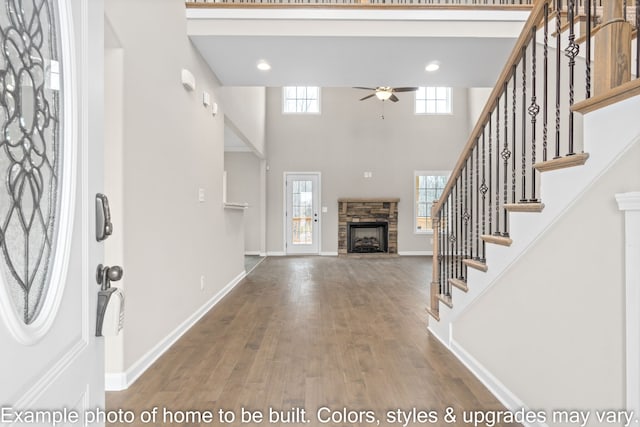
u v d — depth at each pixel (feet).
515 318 6.36
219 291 14.75
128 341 7.54
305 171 30.66
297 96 31.07
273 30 11.61
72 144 2.55
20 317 2.02
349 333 10.50
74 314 2.58
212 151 13.85
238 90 19.24
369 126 30.91
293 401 6.76
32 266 2.20
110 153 7.27
